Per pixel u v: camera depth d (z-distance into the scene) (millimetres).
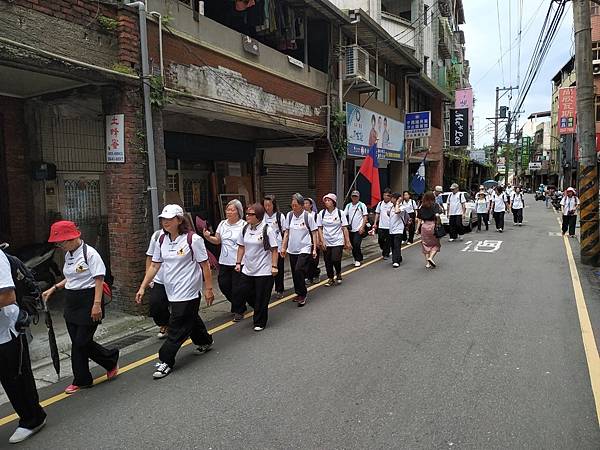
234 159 12406
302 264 7246
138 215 6809
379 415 3729
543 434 3404
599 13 31047
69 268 4328
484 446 3260
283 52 12625
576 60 10422
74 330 4355
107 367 4625
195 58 8234
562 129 23281
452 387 4207
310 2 11414
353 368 4695
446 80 30047
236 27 10766
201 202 12156
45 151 7730
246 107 9680
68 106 7730
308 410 3844
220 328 6270
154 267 4977
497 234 16828
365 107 16359
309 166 15109
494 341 5410
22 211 7645
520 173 86312
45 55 5473
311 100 12469
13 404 3574
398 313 6676
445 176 29281
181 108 8086
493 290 8000
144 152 6844
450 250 12992
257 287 6102
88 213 8422
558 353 4996
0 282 3281
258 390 4262
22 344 3564
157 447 3379
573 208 15711
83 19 6066
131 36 6652
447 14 28984
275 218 7859
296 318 6594
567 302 7148
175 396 4203
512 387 4188
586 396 3990
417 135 19812
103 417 3857
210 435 3512
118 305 6926
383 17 20734
